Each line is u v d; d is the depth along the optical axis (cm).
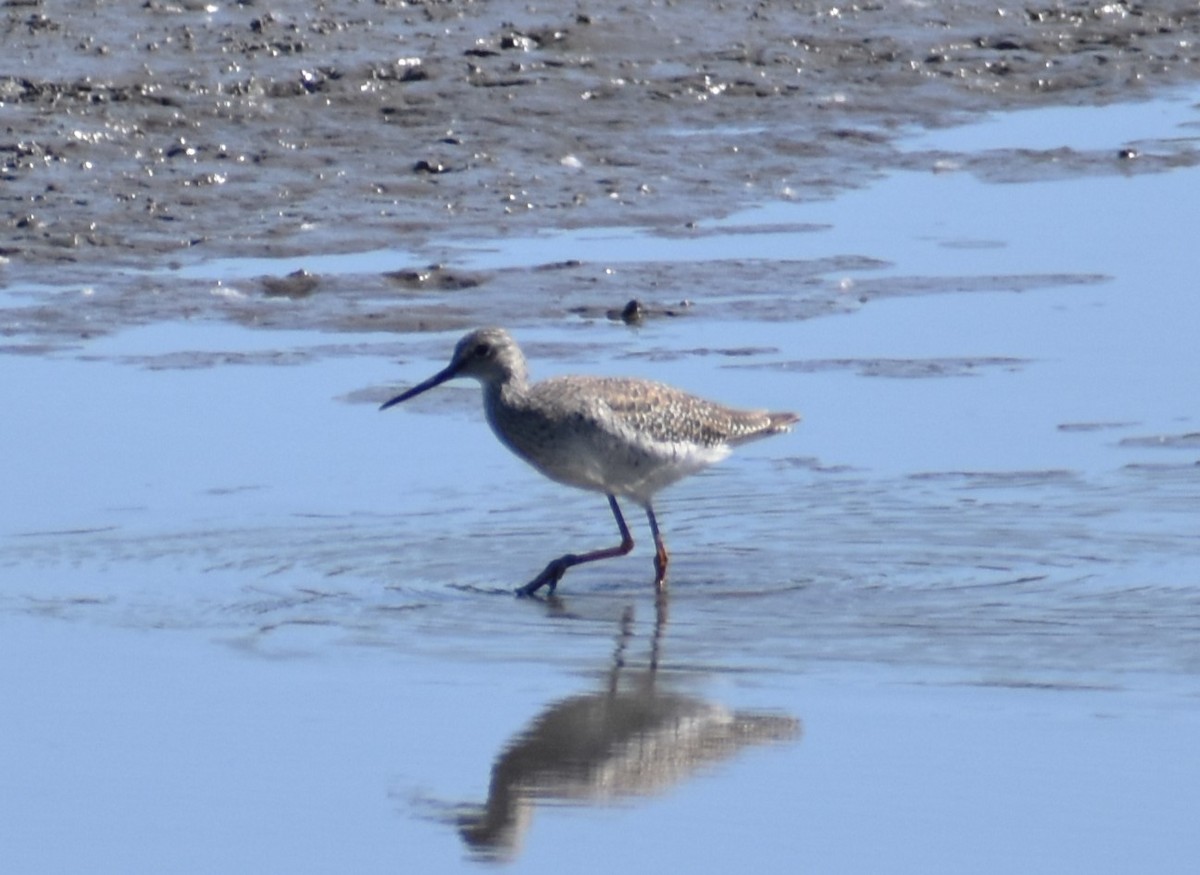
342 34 2297
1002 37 2494
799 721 1016
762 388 1535
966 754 975
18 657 1096
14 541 1273
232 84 2133
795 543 1284
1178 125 2261
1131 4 2619
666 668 1090
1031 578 1212
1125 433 1451
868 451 1429
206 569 1237
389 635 1137
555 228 1909
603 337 1642
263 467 1399
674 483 1293
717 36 2403
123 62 2181
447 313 1697
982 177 2091
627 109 2195
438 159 2031
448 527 1315
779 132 2181
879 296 1748
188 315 1684
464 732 1005
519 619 1166
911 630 1138
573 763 972
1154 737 990
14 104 2073
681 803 930
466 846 891
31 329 1648
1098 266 1825
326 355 1611
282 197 1930
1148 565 1227
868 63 2388
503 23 2367
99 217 1867
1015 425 1470
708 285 1767
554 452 1252
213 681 1069
